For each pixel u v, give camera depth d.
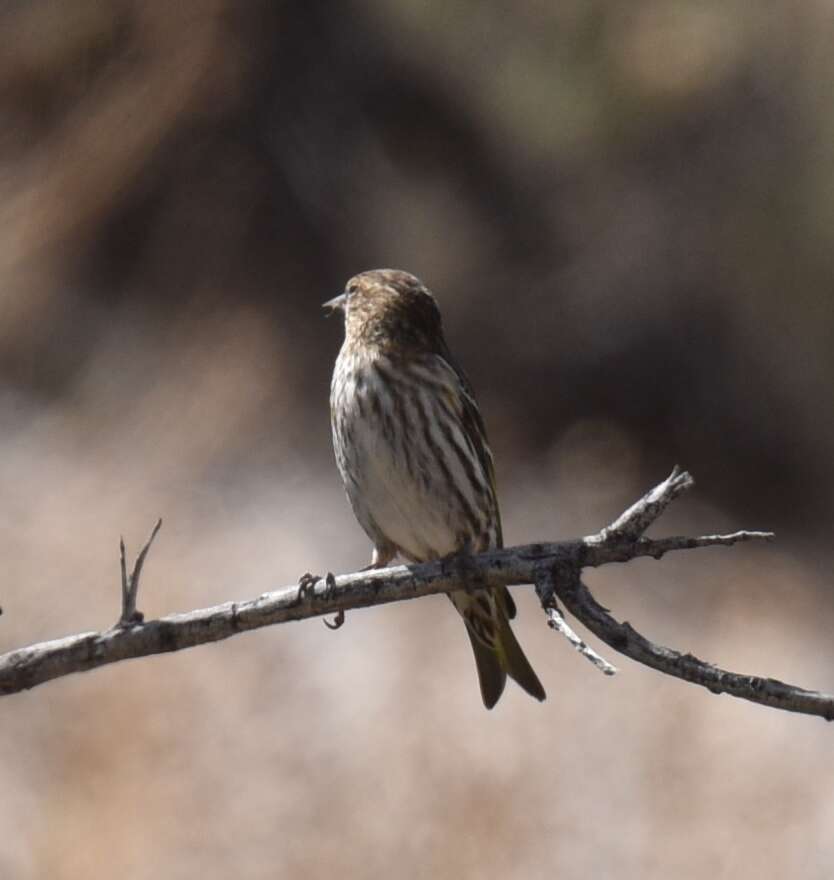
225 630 5.64
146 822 11.98
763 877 12.52
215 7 18.95
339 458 7.35
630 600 16.95
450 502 7.16
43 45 18.89
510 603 7.00
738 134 19.33
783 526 18.80
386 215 19.14
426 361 7.23
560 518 17.72
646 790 13.20
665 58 19.19
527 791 12.74
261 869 11.82
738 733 13.81
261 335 18.31
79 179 18.75
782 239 19.08
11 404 17.31
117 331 18.20
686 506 18.66
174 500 16.16
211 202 18.91
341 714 13.09
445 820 12.41
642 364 19.16
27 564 14.89
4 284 18.20
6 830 11.81
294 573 15.30
